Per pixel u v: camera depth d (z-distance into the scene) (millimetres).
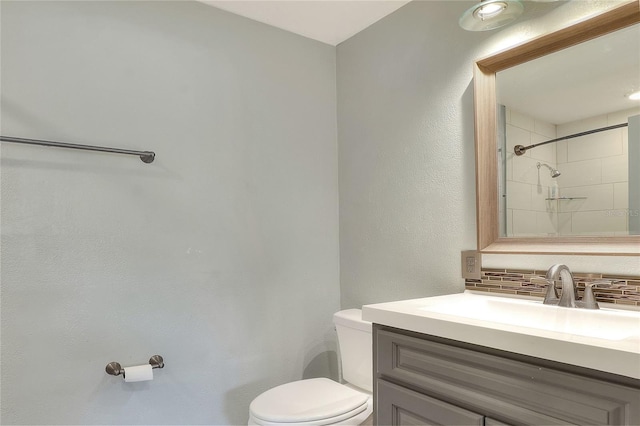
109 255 1656
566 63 1434
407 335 1193
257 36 2086
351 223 2234
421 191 1864
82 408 1581
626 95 1297
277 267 2092
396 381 1216
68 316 1565
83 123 1623
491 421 974
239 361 1959
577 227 1387
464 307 1426
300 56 2227
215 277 1908
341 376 2121
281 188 2123
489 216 1600
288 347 2109
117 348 1660
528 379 915
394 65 2008
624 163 1294
